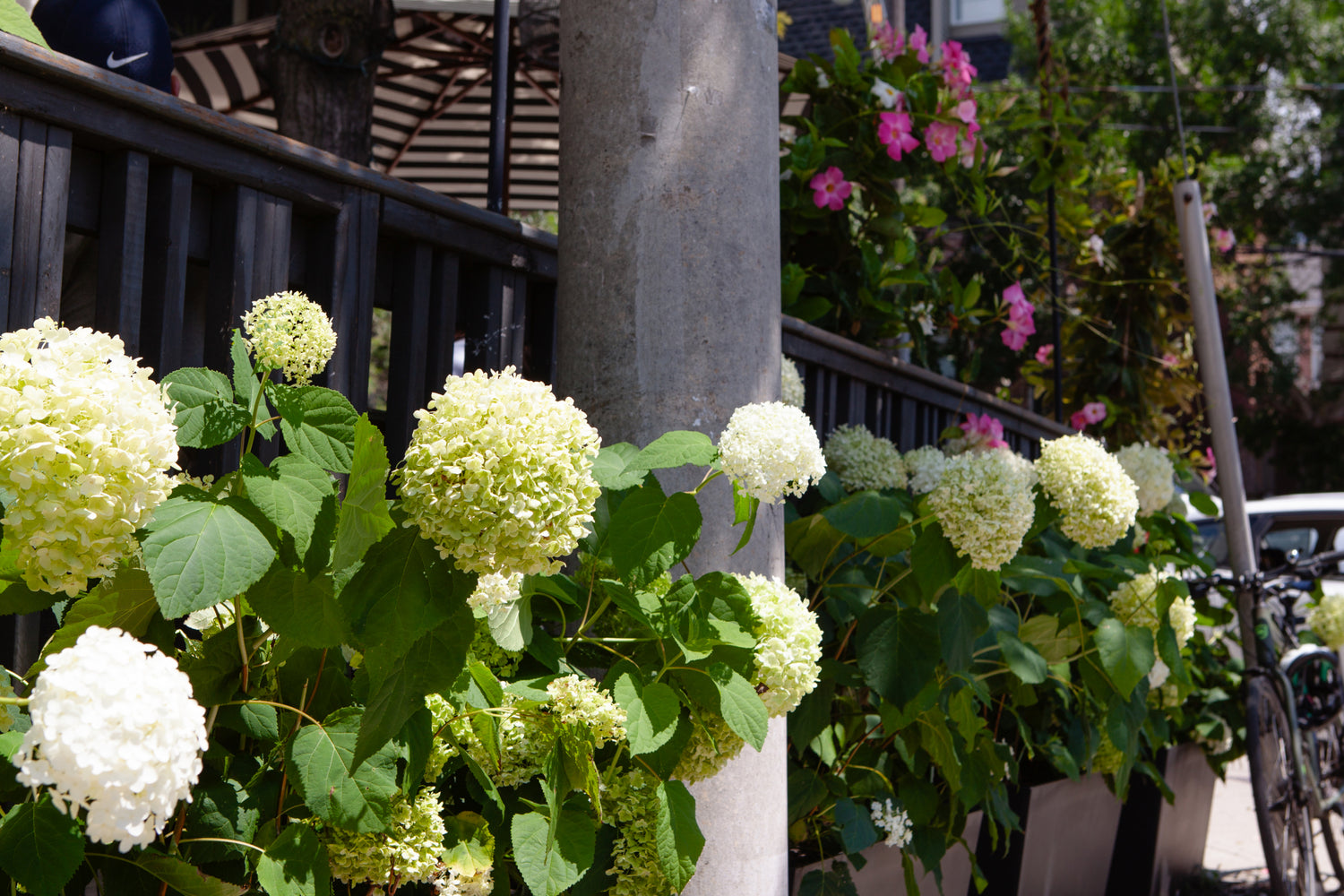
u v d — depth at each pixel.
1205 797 4.52
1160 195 6.19
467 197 7.76
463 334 2.52
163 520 1.15
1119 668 2.82
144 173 1.70
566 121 2.07
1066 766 3.16
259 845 1.35
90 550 1.04
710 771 1.77
